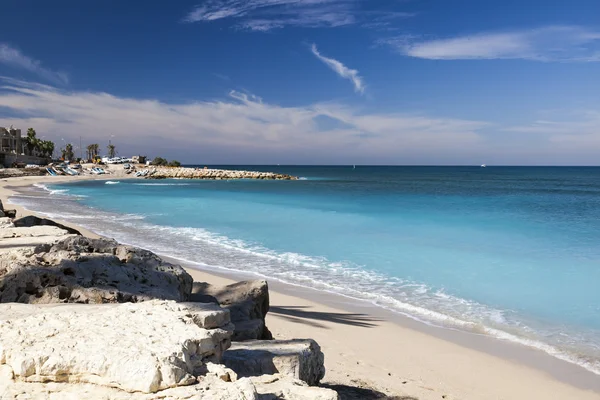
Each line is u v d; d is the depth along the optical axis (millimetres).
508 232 23828
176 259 16938
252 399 2988
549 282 13836
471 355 8695
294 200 44719
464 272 15047
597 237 22297
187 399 2906
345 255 17703
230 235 22406
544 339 9555
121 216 30094
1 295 5680
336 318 10500
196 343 3502
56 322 3697
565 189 75062
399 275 14664
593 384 7691
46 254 6555
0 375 3174
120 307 4137
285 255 17703
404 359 8352
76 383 3109
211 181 94062
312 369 4898
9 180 74375
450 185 87125
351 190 65812
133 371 2998
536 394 7297
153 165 132875
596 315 10969
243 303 7273
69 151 145250
